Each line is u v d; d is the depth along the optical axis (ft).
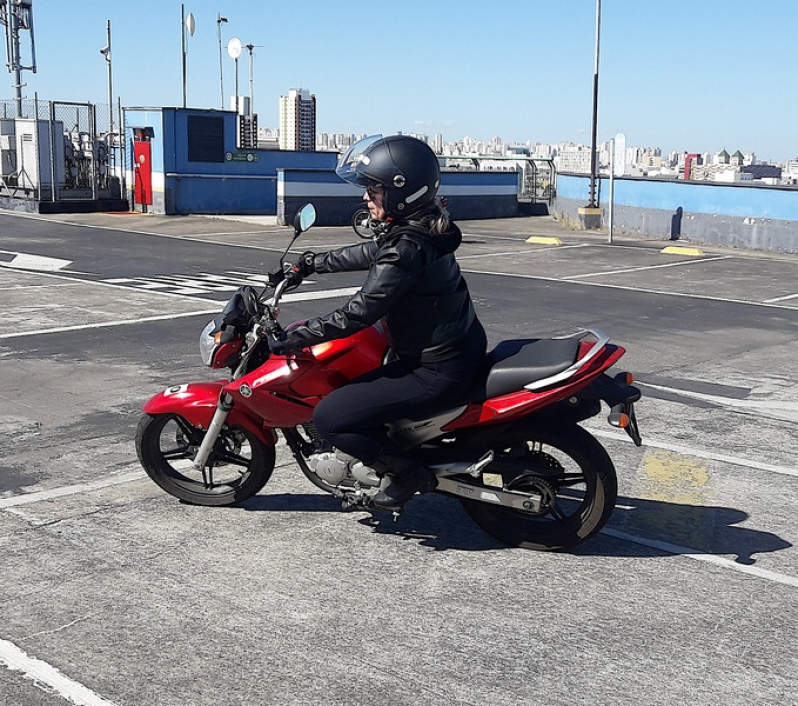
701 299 48.29
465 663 12.44
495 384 15.01
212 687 11.70
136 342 33.30
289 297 43.96
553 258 66.49
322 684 11.84
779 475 20.68
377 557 15.80
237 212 104.22
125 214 96.99
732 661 12.67
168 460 18.21
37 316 38.06
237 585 14.61
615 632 13.42
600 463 15.49
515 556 15.99
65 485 18.95
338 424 15.07
